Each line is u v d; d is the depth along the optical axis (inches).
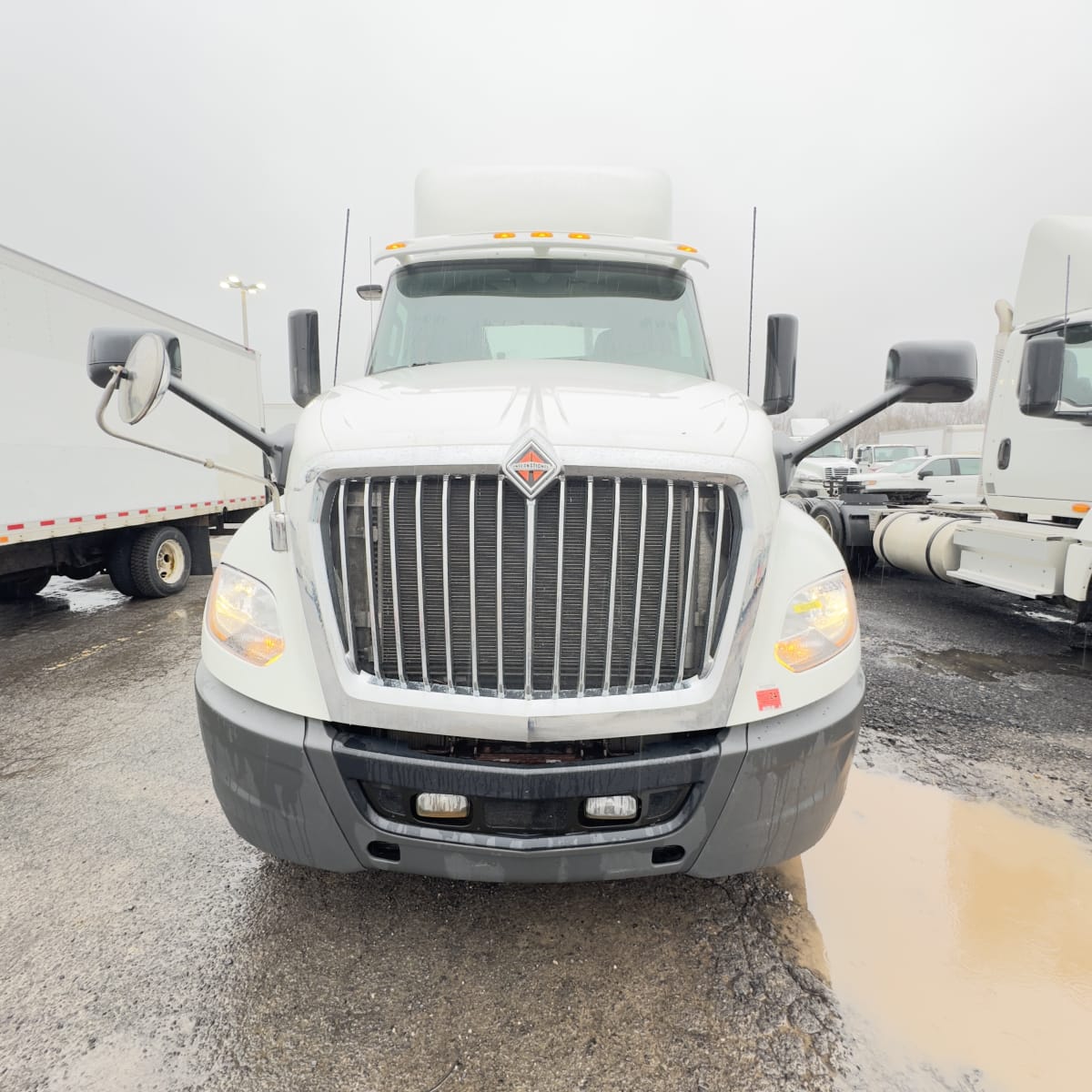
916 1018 81.3
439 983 86.4
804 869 109.0
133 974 87.7
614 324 143.2
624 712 76.2
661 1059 76.0
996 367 244.8
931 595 314.7
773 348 130.1
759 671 79.9
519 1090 72.5
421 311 144.6
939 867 109.7
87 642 239.1
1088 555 202.4
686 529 77.3
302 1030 79.6
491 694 77.6
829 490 494.0
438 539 77.3
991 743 154.3
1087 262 205.3
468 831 78.9
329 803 80.0
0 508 227.6
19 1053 76.6
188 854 112.7
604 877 79.6
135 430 287.4
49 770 141.6
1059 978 87.4
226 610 87.0
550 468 72.7
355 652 80.1
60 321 249.8
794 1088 72.6
